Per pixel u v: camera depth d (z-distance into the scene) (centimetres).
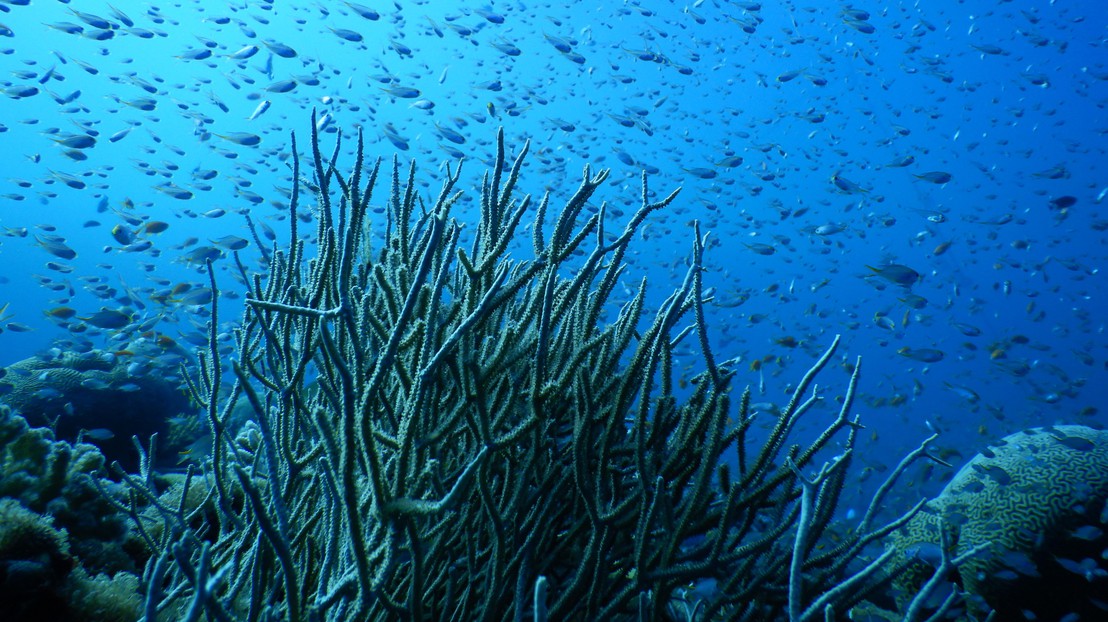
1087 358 1102
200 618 190
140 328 698
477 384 141
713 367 183
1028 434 594
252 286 230
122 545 314
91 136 739
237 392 200
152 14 838
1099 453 534
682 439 200
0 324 788
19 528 230
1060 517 495
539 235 186
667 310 184
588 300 216
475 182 1132
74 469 314
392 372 188
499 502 184
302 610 159
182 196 839
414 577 139
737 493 179
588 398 169
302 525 196
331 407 207
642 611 151
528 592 183
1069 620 461
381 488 124
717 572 186
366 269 230
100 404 827
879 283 950
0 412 294
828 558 199
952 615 383
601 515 174
